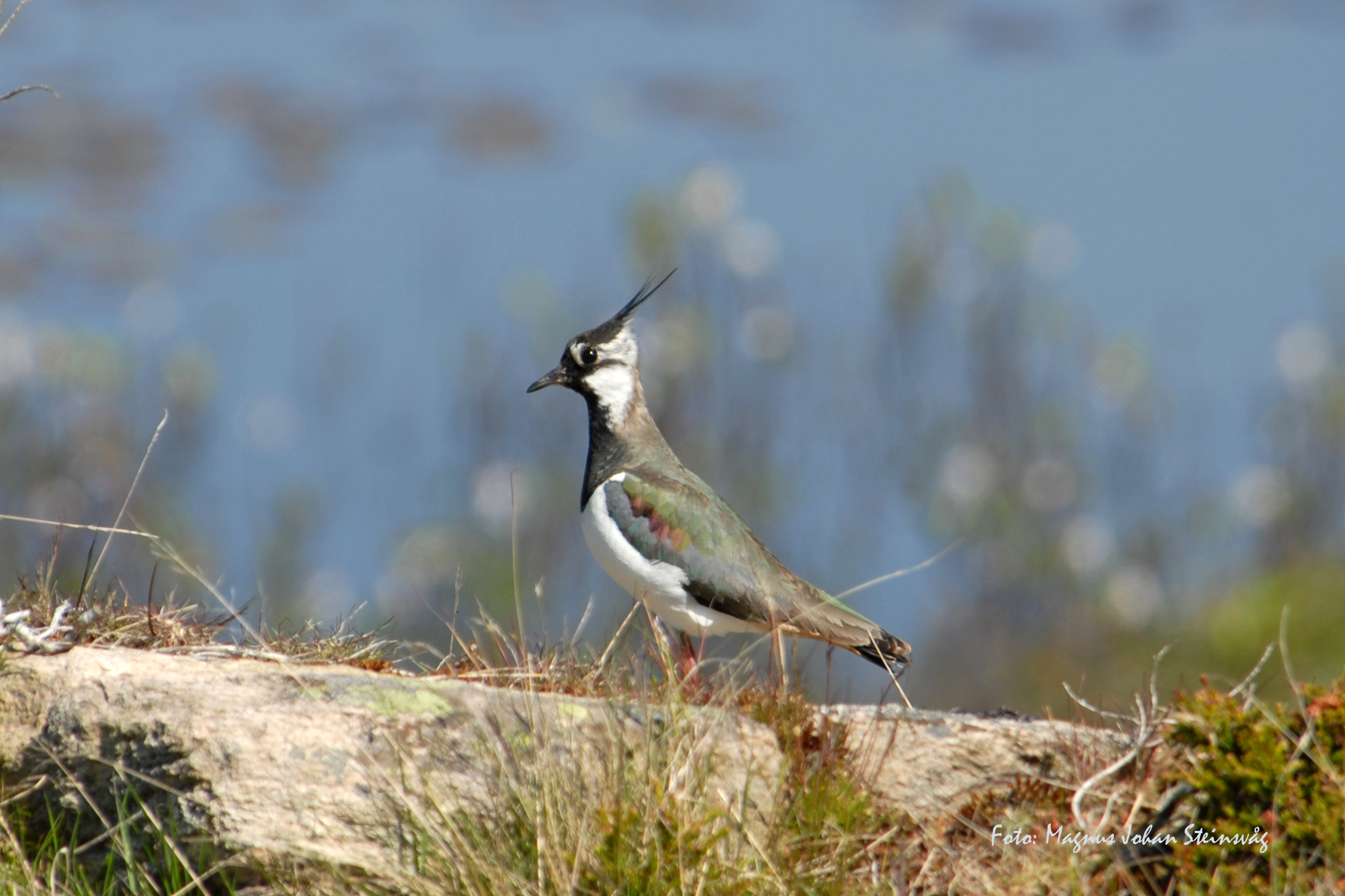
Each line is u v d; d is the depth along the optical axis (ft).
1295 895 18.11
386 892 18.28
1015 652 52.29
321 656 22.95
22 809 19.57
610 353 27.96
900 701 48.67
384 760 19.13
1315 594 49.21
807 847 19.74
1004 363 58.18
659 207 57.11
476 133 80.59
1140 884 19.44
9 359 50.83
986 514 54.90
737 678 23.44
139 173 75.05
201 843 18.45
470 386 57.06
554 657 23.53
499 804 18.93
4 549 46.57
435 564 48.37
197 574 24.49
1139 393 57.21
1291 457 56.34
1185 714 21.20
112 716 19.53
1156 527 55.31
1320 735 19.70
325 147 78.74
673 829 18.48
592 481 27.91
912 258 58.90
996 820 21.72
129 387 52.75
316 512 51.90
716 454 54.39
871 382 57.93
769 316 56.29
